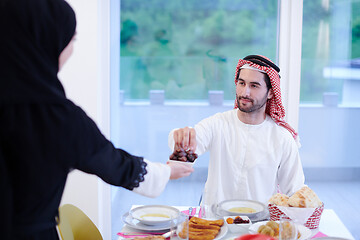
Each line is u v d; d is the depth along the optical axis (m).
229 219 1.71
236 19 3.33
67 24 1.18
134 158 1.30
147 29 3.32
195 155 1.60
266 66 2.10
